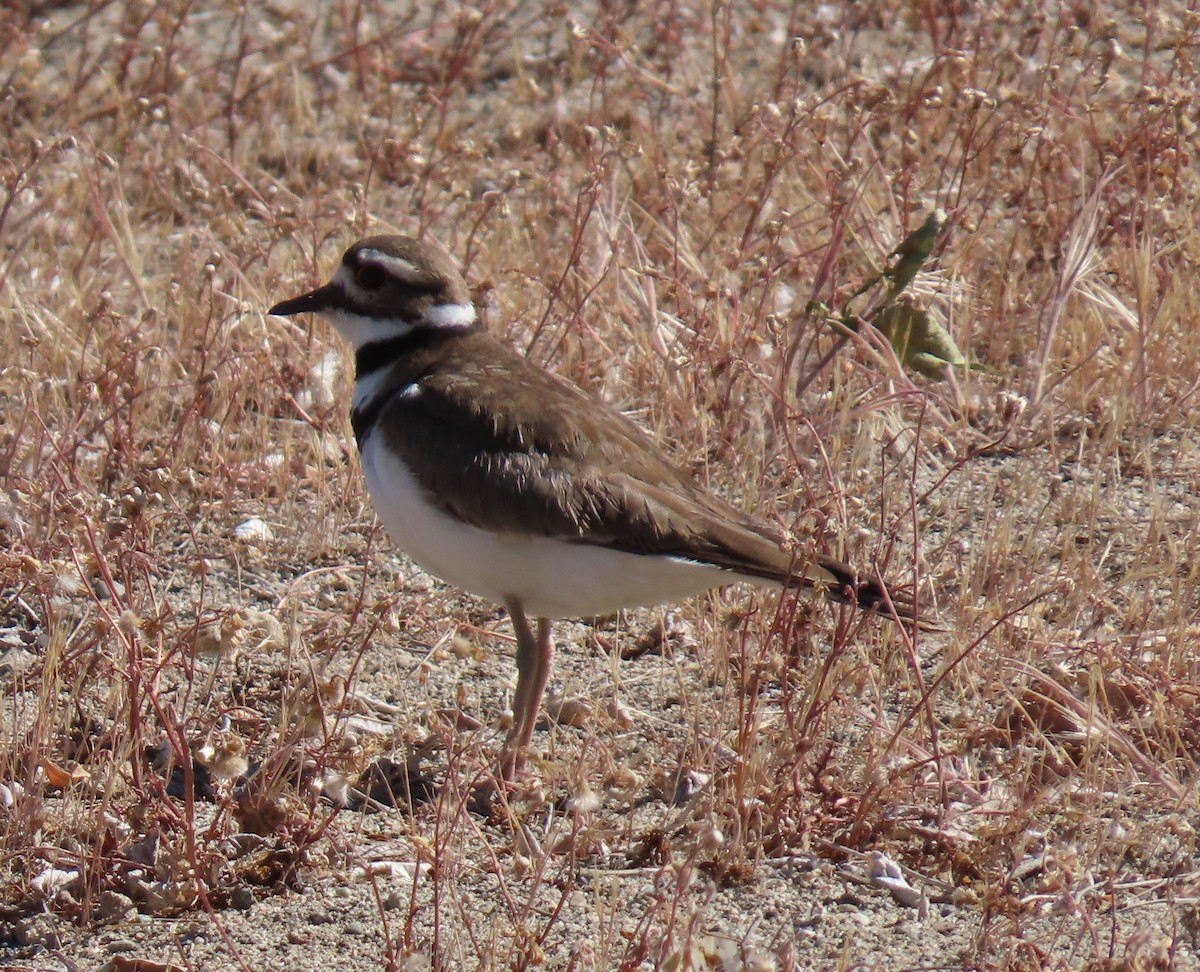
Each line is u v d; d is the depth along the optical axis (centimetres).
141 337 1338
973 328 1399
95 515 1070
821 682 889
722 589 1066
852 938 786
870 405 1173
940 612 1037
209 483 1208
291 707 890
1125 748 883
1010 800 874
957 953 773
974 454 1066
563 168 1639
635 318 1341
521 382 928
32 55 1759
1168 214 1427
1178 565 1080
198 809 884
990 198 1462
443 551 916
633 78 1778
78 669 974
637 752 939
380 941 792
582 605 911
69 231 1545
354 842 863
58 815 862
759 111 1565
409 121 1777
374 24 2048
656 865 838
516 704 912
